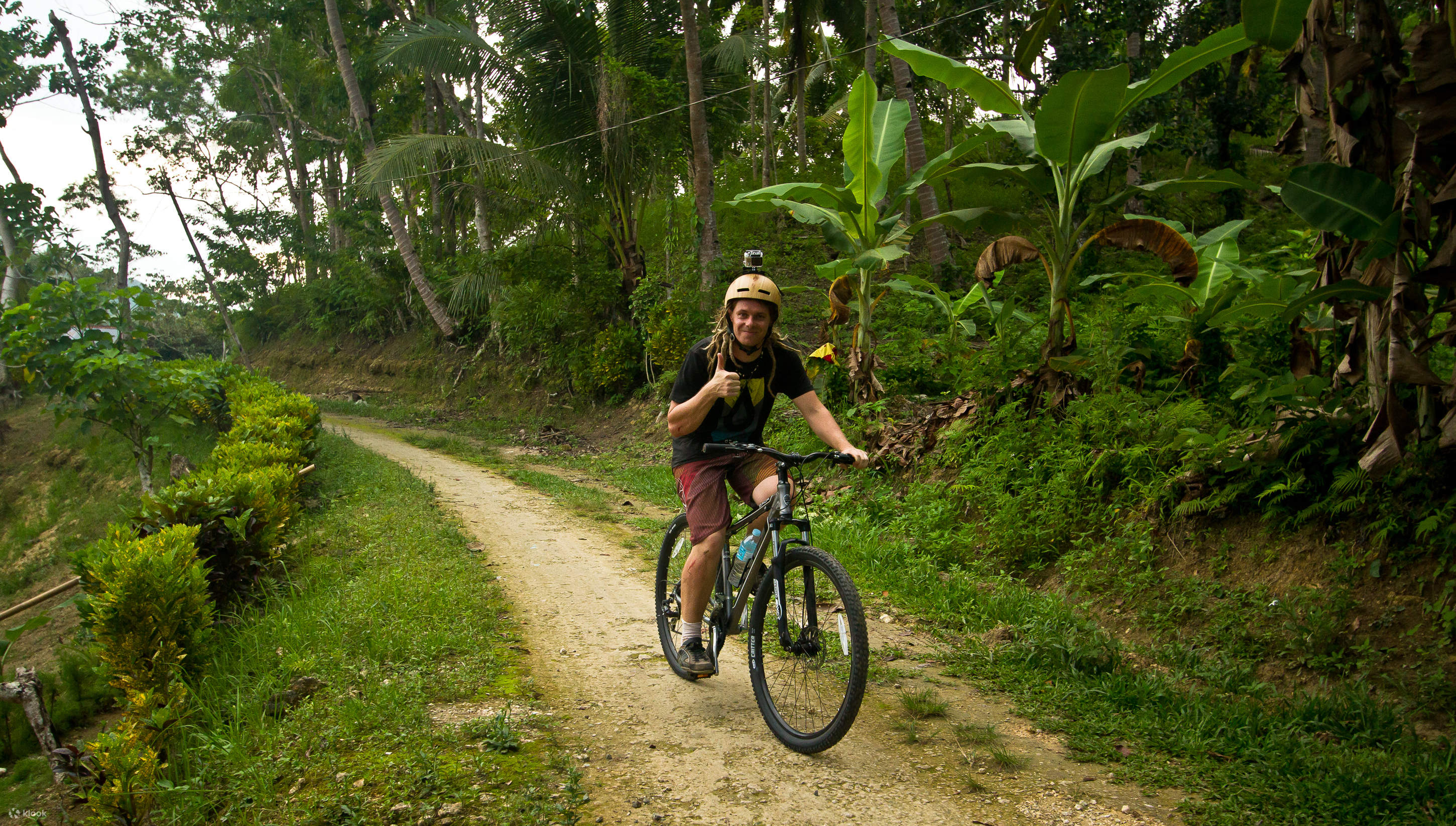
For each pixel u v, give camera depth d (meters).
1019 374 7.68
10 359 10.03
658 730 3.46
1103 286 10.71
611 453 14.42
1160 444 5.95
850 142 8.32
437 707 3.67
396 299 28.94
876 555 6.40
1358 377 5.11
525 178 16.56
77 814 3.54
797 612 3.31
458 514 8.48
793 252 19.64
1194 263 6.69
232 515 5.83
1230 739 3.48
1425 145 4.15
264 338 40.16
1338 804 2.87
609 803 2.86
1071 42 14.63
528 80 16.69
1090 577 5.57
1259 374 6.42
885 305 13.91
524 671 4.19
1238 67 15.16
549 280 18.08
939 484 7.30
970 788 3.00
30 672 3.72
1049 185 7.38
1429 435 4.48
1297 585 4.68
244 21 28.89
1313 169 4.46
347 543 7.02
